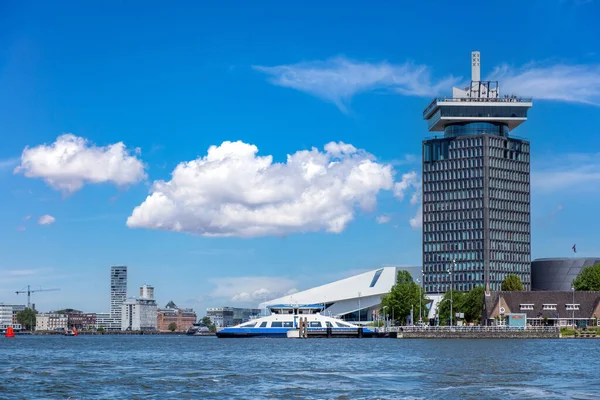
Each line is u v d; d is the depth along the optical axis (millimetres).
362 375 93875
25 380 90062
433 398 72875
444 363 112938
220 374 96438
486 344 179750
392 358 125750
